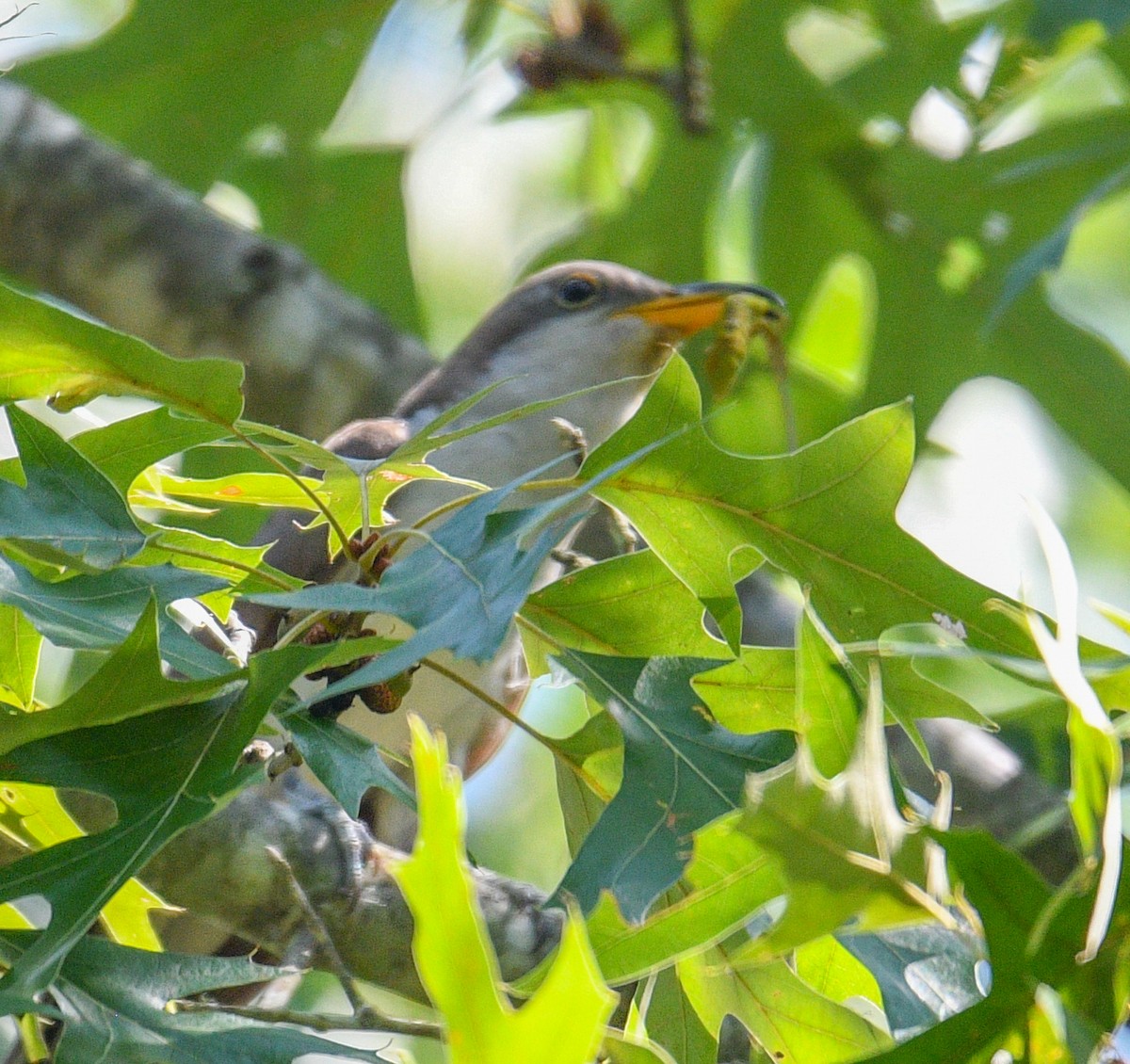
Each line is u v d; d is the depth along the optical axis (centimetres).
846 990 591
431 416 1063
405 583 484
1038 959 449
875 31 1398
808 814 428
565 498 495
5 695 612
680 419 567
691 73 1316
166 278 1217
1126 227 1609
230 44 1380
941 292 1421
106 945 491
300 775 767
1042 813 1057
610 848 494
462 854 338
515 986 511
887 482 572
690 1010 606
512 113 1403
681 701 538
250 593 519
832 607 579
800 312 1445
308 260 1291
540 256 1462
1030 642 570
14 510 546
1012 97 1251
